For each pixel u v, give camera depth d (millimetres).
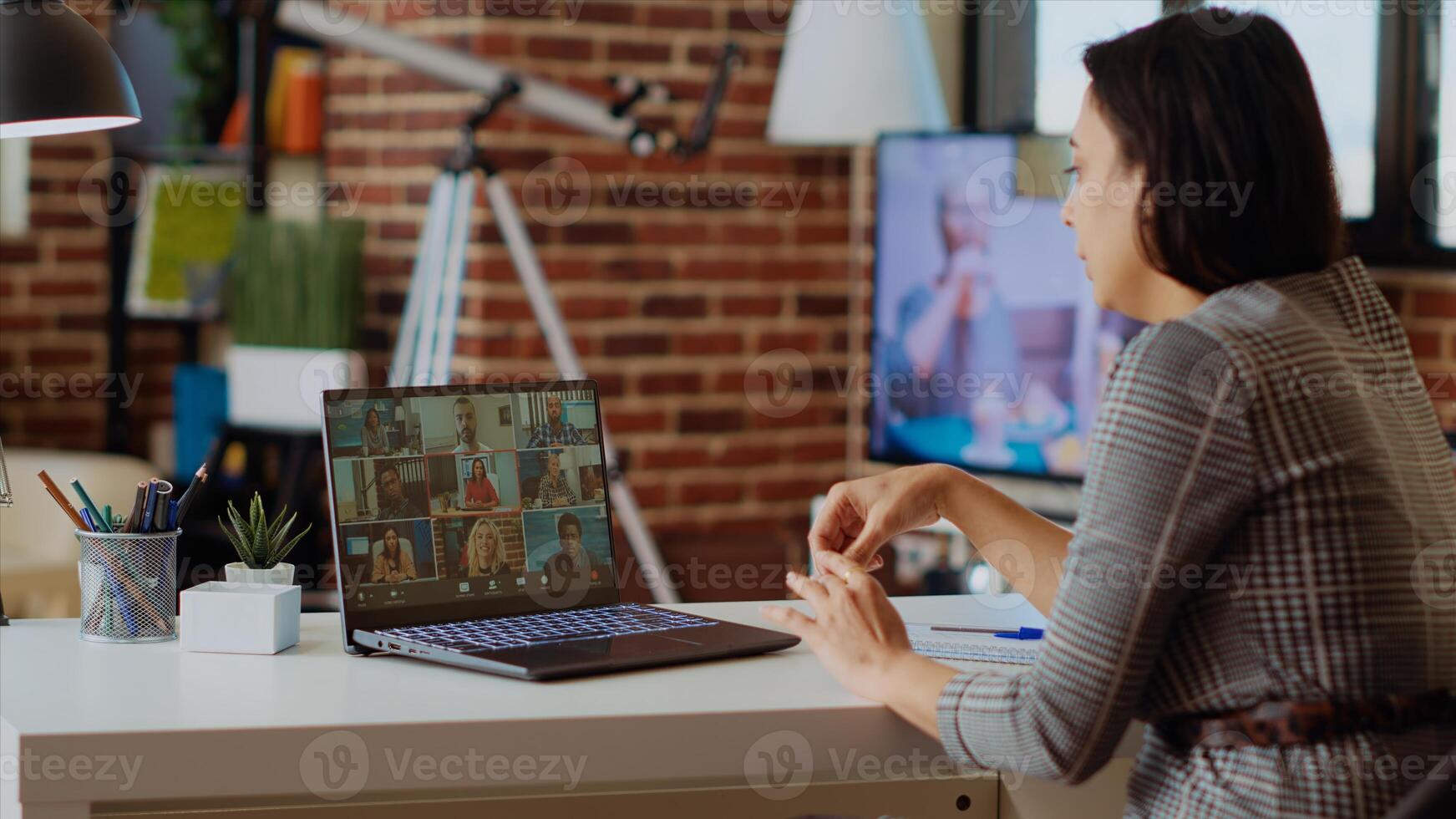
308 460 3758
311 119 3984
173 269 4242
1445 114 2676
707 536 3773
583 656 1202
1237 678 991
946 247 3350
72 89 1676
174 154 4164
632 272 3643
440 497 1348
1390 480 1000
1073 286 3135
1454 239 2627
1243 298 1047
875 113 3438
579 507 1439
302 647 1300
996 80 3746
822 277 3863
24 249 4395
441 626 1303
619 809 1315
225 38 4230
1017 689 1037
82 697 1099
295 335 3748
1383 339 1083
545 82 3424
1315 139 1060
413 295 3352
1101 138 1113
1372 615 970
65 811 1007
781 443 3850
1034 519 1395
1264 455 970
